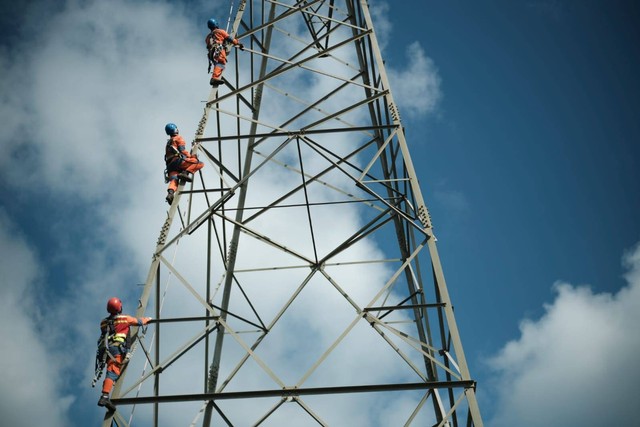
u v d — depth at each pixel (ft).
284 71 51.80
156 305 40.16
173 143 47.42
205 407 43.01
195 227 43.93
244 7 58.90
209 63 54.90
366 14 56.03
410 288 50.60
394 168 51.80
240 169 53.01
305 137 47.93
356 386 35.94
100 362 37.52
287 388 36.63
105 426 35.17
